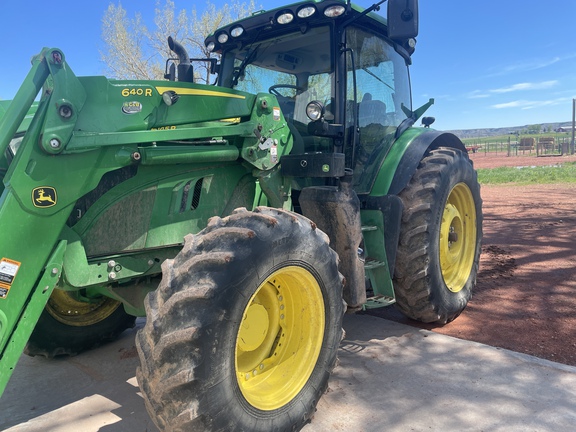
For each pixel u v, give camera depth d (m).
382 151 3.97
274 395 2.43
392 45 4.29
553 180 16.31
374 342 3.64
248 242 2.19
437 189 3.70
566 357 3.26
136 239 2.62
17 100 2.09
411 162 3.83
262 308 2.54
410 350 3.47
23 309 2.15
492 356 3.30
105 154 2.34
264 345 2.59
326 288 2.59
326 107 3.45
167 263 2.23
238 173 3.05
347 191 3.12
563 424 2.50
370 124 3.90
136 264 2.67
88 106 2.30
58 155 2.18
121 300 2.95
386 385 2.97
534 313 4.09
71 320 3.56
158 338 2.03
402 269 3.68
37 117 2.16
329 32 3.43
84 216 2.46
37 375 3.33
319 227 3.18
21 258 2.12
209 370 2.01
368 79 3.91
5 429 2.64
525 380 2.96
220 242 2.19
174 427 2.00
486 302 4.44
